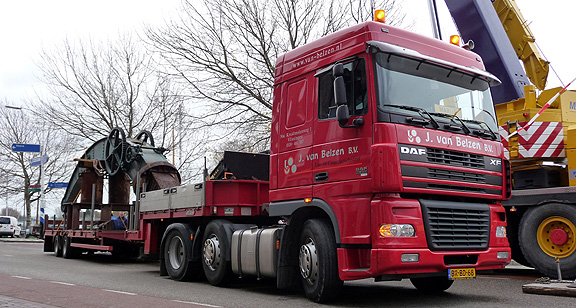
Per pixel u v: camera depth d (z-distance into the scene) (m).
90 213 17.34
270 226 8.33
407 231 6.20
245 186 9.34
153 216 11.33
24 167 44.19
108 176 16.80
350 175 6.65
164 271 10.67
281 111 8.02
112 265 14.52
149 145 15.92
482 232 6.92
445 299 7.32
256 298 7.63
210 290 8.61
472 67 7.65
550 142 9.36
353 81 6.78
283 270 7.56
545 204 8.98
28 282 9.69
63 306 6.85
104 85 28.89
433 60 6.96
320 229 7.04
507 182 7.43
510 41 11.27
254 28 19.64
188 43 19.80
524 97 10.49
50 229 19.27
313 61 7.55
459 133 6.93
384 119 6.38
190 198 9.80
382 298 7.50
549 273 8.85
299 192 7.46
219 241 9.03
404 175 6.23
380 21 7.21
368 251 6.47
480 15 11.05
